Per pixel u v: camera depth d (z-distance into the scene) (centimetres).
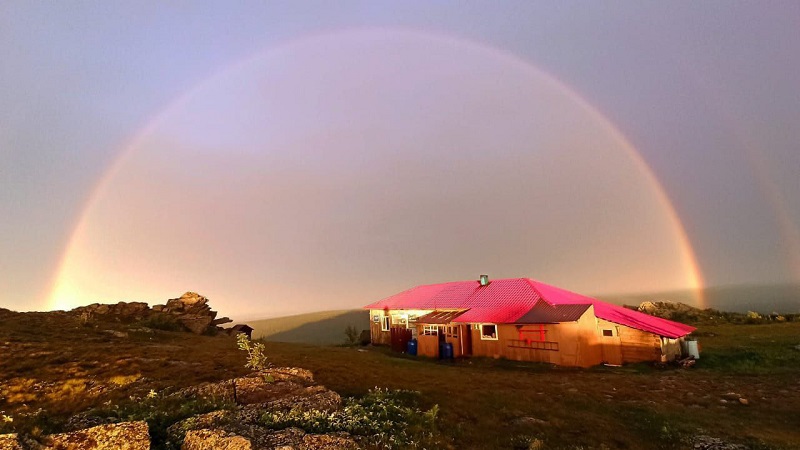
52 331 3128
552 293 3547
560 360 2762
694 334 3741
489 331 3177
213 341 3466
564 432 1247
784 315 4878
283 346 3466
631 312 3266
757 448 1135
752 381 2088
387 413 1297
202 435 938
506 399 1606
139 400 1473
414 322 3669
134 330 3575
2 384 1709
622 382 2094
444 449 1064
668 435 1241
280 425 1102
